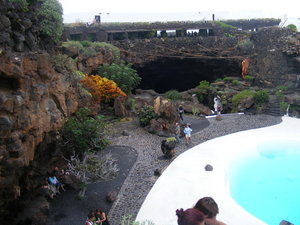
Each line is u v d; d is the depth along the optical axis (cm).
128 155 1825
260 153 1928
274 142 2045
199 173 1598
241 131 2255
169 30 3694
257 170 1734
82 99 1848
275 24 4272
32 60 1143
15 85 1053
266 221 1280
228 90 3030
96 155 1769
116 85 2589
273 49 3019
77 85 1839
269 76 3083
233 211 1262
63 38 2550
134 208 1291
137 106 2723
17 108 974
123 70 2798
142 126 2312
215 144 2003
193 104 2809
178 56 3362
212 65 3575
